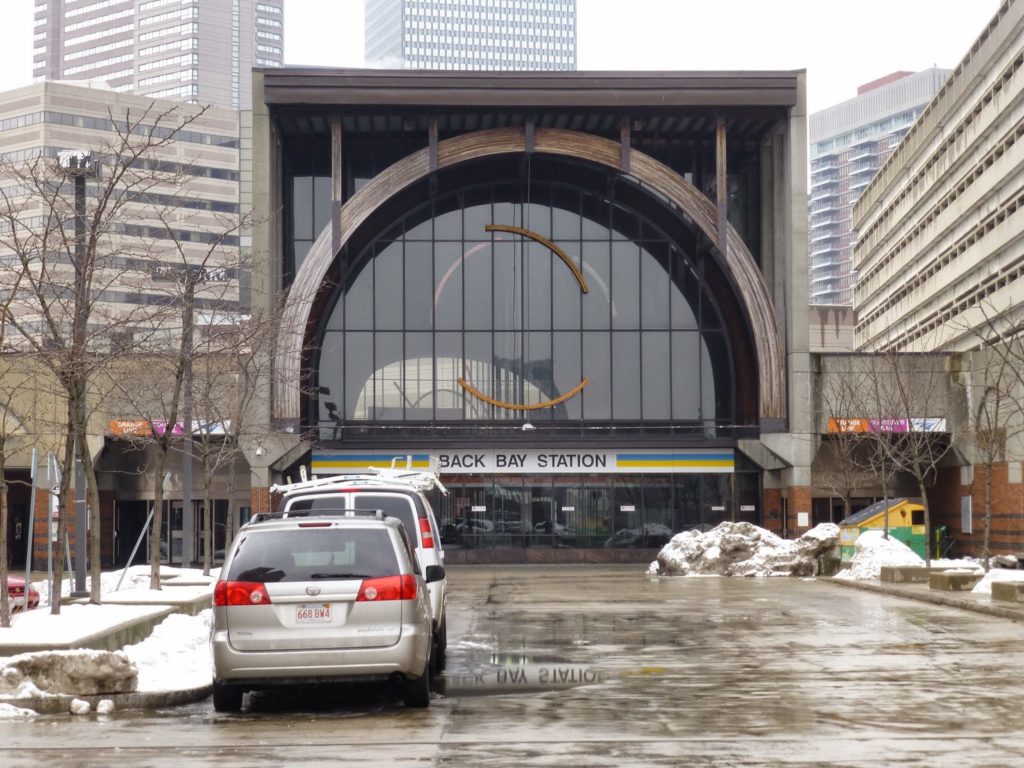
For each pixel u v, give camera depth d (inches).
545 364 2064.5
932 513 2206.0
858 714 458.0
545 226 2086.6
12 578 1054.4
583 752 381.7
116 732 432.5
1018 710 466.6
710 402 2066.9
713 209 1964.8
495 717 459.8
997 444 1863.9
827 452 2116.1
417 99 1899.6
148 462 2082.9
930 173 3336.6
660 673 593.9
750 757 370.6
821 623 876.6
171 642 660.1
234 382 1409.9
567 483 2038.6
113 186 866.8
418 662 469.1
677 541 1697.8
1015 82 2486.5
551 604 1109.7
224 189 5502.0
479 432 2043.6
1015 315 2613.2
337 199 1904.5
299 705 501.4
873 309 4237.2
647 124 2052.2
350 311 2058.3
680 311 2079.2
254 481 1863.9
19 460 1831.9
